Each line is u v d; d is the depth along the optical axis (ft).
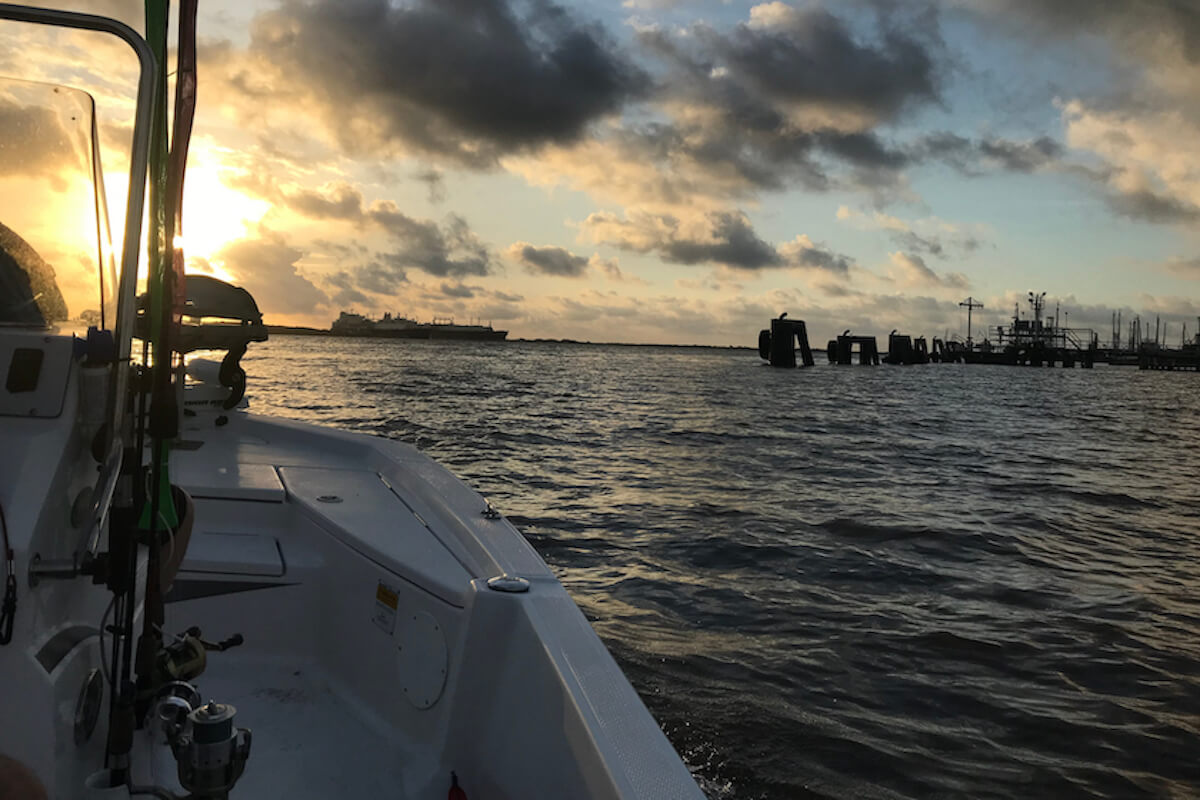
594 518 41.55
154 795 4.84
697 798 4.78
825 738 17.71
